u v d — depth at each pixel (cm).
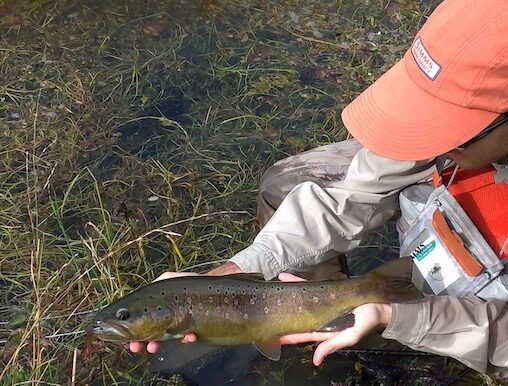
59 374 109
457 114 77
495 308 91
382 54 184
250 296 88
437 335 89
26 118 158
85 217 137
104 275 119
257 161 153
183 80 173
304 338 90
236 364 111
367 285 88
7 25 187
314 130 161
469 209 95
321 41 187
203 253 131
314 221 104
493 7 73
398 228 108
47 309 113
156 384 109
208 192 144
